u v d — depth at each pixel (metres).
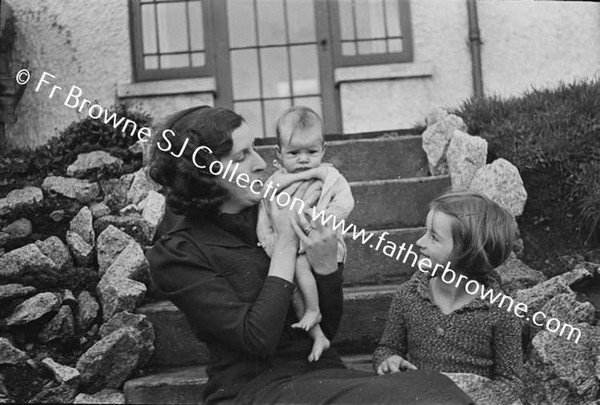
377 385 2.04
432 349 2.53
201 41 5.73
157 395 2.77
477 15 5.51
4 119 5.02
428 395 1.99
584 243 3.58
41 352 3.00
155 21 5.69
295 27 5.87
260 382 2.20
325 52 5.75
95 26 5.46
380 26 5.71
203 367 3.02
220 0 5.74
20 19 5.37
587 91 4.31
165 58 5.70
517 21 5.50
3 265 3.27
